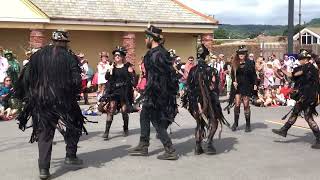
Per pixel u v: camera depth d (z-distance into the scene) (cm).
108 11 2502
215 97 923
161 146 1004
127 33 2497
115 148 990
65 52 765
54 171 792
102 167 820
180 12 2694
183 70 1812
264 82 1852
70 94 768
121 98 1103
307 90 977
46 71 752
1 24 2209
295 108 1002
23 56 2378
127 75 1110
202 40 2739
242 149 972
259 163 847
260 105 1816
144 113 900
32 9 2253
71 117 787
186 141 1069
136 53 2644
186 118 1445
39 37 2277
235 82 1198
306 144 1023
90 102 1953
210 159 882
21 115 789
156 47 876
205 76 905
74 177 754
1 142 1063
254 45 3359
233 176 758
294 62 1922
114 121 1384
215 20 2730
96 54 2559
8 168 816
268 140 1073
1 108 1451
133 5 2612
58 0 2444
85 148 990
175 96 884
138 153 912
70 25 2353
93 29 2411
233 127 1206
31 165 837
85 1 2502
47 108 748
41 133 748
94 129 1239
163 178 748
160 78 860
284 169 802
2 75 1521
